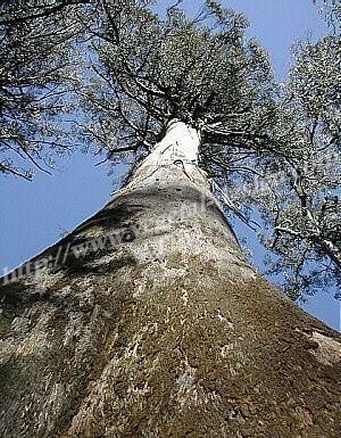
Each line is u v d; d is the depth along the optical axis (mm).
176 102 12438
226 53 12930
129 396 2279
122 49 12297
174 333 2586
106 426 2170
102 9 11398
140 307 2875
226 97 12828
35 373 2598
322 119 14844
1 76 10758
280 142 13695
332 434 2025
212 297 2898
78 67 12758
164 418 2121
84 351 2664
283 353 2455
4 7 8398
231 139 13453
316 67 14336
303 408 2131
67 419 2289
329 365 2430
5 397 2504
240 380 2254
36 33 10422
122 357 2520
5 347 2863
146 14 12148
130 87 13484
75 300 3098
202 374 2297
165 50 12555
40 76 11680
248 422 2049
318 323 2891
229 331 2574
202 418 2076
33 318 3051
